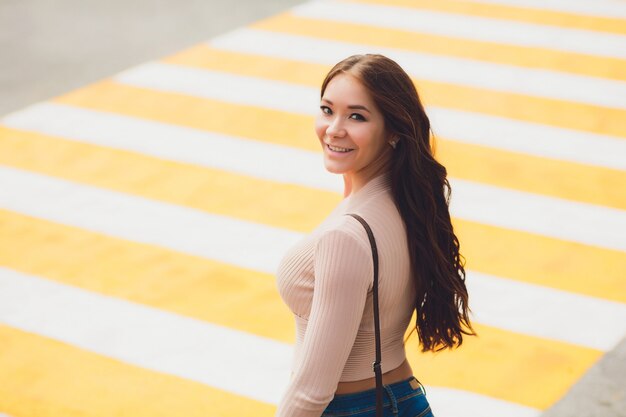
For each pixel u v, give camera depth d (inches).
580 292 268.8
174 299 271.3
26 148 363.3
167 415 224.8
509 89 399.2
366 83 130.1
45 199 327.9
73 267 287.9
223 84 413.1
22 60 446.0
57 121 384.5
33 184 338.0
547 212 311.0
